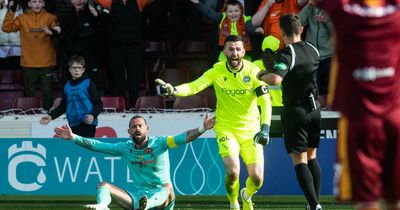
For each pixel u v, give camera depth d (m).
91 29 32.69
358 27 12.34
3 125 30.94
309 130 21.45
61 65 33.00
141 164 21.88
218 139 21.84
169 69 34.28
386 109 12.45
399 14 12.34
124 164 26.44
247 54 30.58
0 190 27.05
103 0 32.59
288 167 26.25
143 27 36.00
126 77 33.19
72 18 32.62
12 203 27.48
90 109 27.34
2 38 34.94
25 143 26.91
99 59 34.09
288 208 25.69
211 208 25.72
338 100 12.61
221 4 32.72
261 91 21.50
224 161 21.56
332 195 26.14
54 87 35.19
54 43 33.84
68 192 26.77
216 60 32.09
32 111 32.88
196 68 35.56
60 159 26.77
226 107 21.81
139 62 32.88
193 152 26.36
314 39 30.56
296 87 21.02
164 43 35.91
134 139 21.83
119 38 32.59
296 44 20.89
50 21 33.28
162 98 32.31
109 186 21.30
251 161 21.84
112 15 32.59
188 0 35.78
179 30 35.91
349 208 25.50
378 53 12.37
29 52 33.25
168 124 29.89
